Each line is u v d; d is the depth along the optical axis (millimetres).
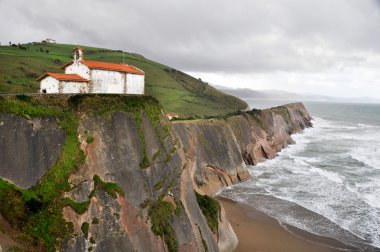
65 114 31109
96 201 28938
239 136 83250
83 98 32812
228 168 67000
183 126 63438
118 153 32531
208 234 37188
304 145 108062
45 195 26703
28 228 24531
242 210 52938
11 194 25141
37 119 29000
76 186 28453
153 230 31484
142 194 32531
